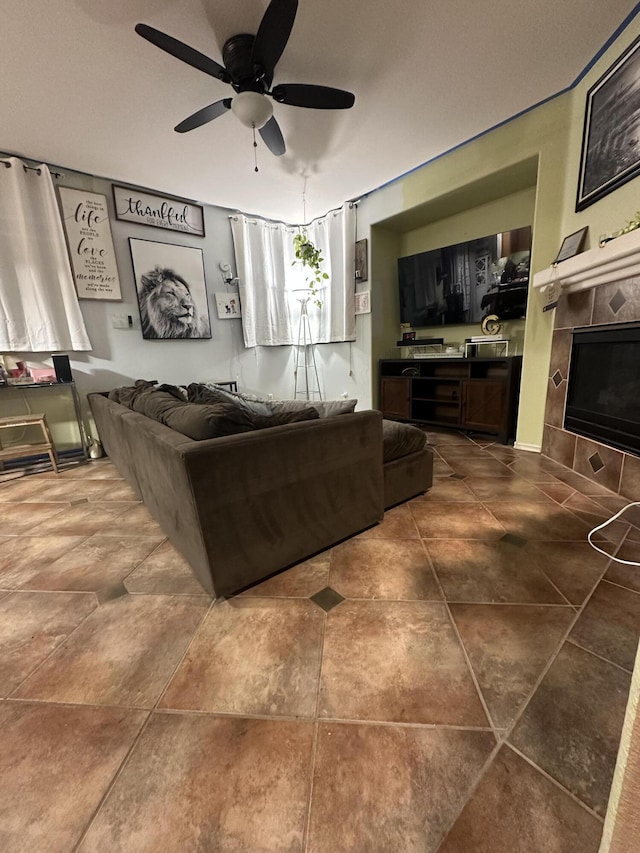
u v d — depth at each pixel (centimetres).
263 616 124
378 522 183
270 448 132
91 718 91
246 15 168
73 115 228
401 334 437
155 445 138
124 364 347
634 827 39
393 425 206
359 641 112
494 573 141
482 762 78
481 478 240
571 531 169
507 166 267
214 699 95
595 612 119
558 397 263
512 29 182
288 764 79
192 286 378
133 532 188
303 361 481
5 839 69
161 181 324
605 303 213
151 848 67
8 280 281
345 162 304
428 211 350
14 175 272
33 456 319
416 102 233
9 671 106
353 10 167
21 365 296
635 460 194
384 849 65
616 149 196
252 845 67
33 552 171
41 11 157
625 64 184
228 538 127
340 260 411
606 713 87
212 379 407
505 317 334
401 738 84
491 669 100
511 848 65
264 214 413
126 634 119
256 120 190
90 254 316
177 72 197
